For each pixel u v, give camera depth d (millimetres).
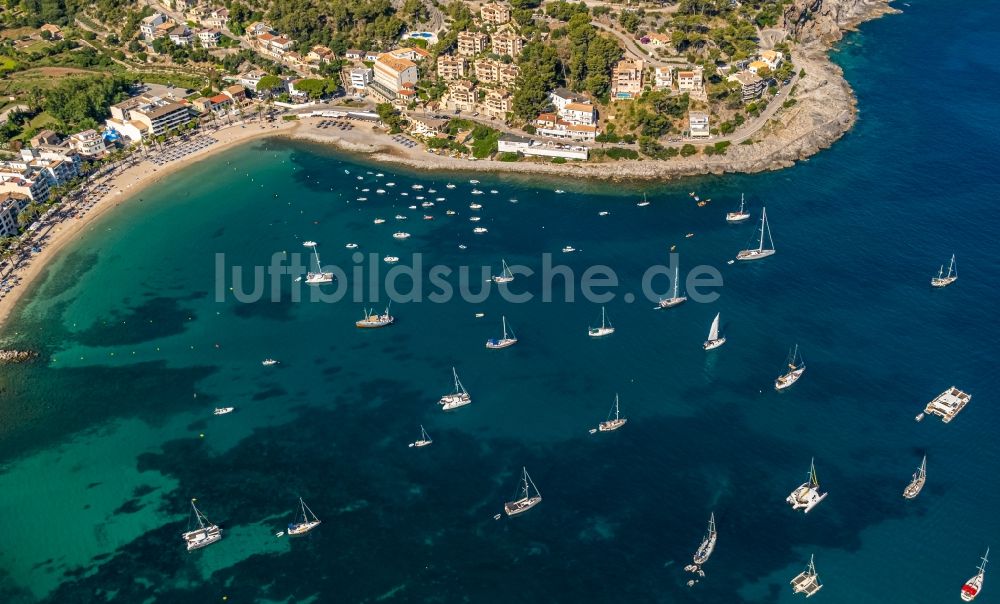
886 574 195875
